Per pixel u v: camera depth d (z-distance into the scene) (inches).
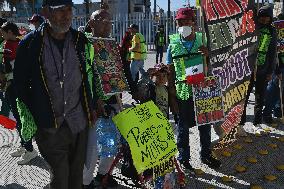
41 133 126.3
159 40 664.4
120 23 896.3
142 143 144.2
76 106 128.0
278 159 207.5
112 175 174.1
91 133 151.3
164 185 153.9
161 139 147.8
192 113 183.9
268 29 238.7
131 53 390.6
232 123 191.9
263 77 248.5
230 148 222.4
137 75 394.9
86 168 154.4
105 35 163.8
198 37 178.5
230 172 191.2
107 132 166.4
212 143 228.8
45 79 121.3
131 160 152.8
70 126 126.6
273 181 181.3
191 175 185.9
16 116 136.0
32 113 124.4
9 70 191.3
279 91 264.2
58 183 130.4
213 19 174.1
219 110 179.9
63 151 129.0
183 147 188.1
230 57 182.9
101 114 149.8
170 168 151.8
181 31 176.2
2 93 209.8
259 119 259.0
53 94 123.2
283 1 435.2
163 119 150.3
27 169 199.6
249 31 188.2
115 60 159.0
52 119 122.7
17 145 240.1
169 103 177.3
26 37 122.1
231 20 180.2
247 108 315.6
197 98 176.7
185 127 186.1
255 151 218.7
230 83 185.3
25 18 943.0
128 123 144.1
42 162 208.7
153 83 162.1
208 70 178.2
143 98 161.3
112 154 168.2
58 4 115.2
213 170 193.3
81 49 126.5
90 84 130.6
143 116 147.3
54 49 122.1
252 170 193.8
